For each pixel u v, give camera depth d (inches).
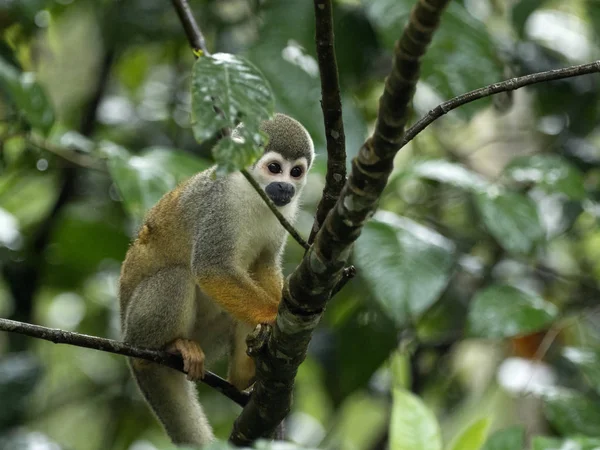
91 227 393.4
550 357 350.0
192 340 269.7
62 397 454.3
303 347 194.4
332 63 175.0
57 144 321.7
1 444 323.9
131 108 447.2
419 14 135.6
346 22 367.9
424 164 312.8
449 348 384.2
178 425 280.4
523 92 431.8
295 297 183.3
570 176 315.3
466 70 309.4
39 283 401.1
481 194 301.7
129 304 277.6
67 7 416.2
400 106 147.0
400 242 289.1
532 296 294.7
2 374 341.1
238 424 215.9
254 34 388.8
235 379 273.3
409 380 381.4
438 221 420.8
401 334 366.6
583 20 418.9
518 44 389.1
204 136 154.0
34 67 388.5
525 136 429.1
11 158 357.4
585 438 209.5
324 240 170.7
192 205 278.4
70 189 410.0
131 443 411.8
